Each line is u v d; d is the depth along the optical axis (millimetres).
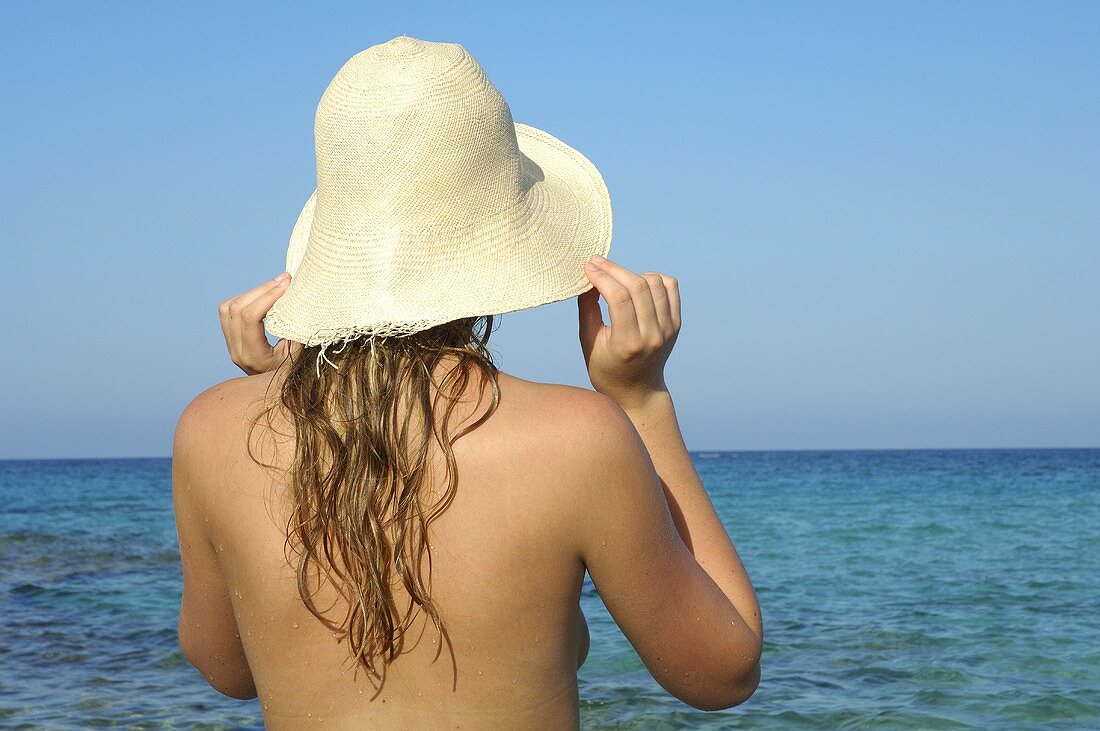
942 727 5957
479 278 1148
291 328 1173
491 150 1150
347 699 1131
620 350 1212
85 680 7398
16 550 17812
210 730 5988
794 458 118938
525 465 1088
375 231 1146
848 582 13000
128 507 33188
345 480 1090
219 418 1205
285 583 1128
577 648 1201
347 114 1141
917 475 53750
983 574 13633
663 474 1286
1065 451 175125
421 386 1110
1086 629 9156
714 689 1235
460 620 1095
